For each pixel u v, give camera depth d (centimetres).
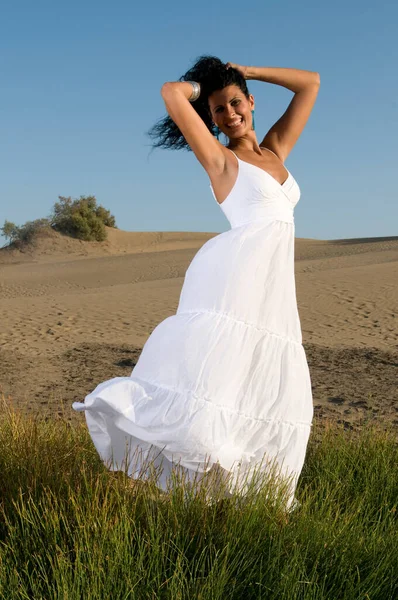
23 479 339
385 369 1011
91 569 255
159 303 1934
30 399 773
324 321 1585
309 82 375
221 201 346
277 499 313
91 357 1092
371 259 3784
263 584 270
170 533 284
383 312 1688
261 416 324
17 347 1200
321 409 739
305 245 6025
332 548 298
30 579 259
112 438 337
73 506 302
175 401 310
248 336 323
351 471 432
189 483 315
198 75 343
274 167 345
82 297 2152
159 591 256
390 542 315
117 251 7344
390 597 277
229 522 298
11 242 7375
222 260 328
